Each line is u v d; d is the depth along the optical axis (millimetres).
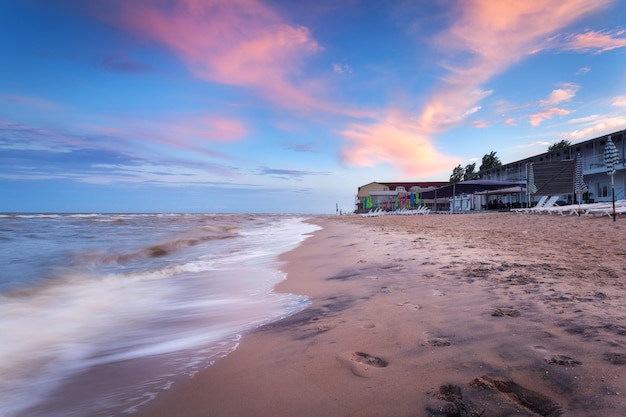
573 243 9312
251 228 27422
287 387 2557
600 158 32438
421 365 2703
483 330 3303
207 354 3381
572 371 2395
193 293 6254
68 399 2689
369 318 3994
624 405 1953
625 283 4820
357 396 2342
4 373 3178
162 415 2344
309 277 7023
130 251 11945
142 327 4453
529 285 4859
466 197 42188
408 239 11836
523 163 43375
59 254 11156
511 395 2227
